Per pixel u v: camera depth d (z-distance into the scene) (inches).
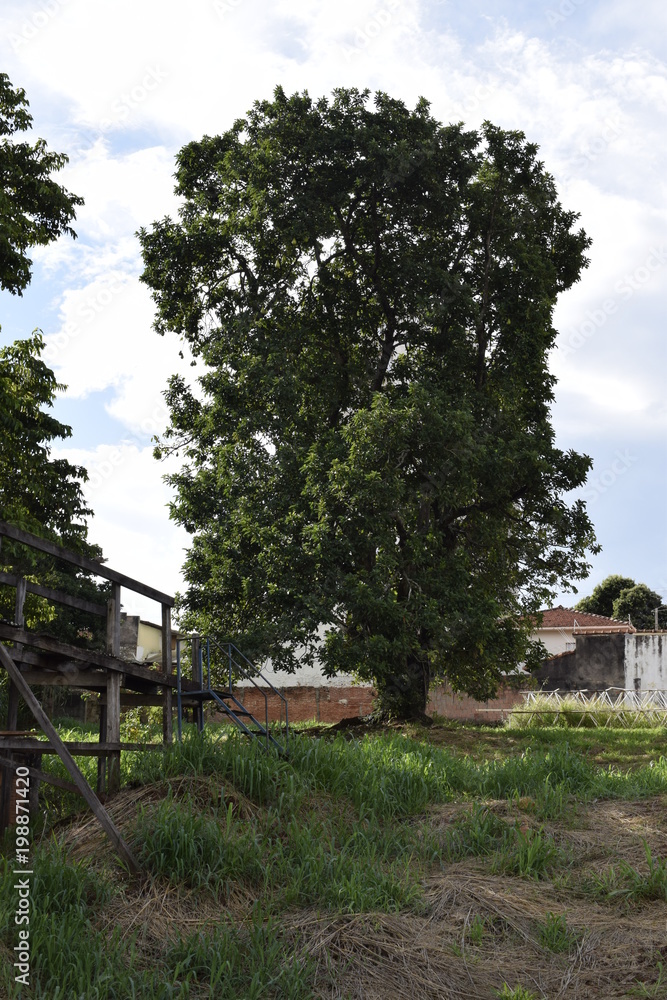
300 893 282.4
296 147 839.1
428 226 865.5
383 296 866.8
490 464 798.5
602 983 232.4
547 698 1011.3
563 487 854.5
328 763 394.9
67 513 882.8
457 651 812.6
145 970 231.1
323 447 794.2
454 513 868.6
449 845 336.5
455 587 787.4
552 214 935.7
